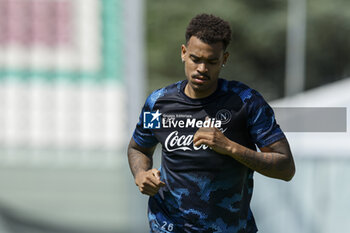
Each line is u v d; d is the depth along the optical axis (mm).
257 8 71750
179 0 72312
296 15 37969
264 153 9773
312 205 19234
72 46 26656
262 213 19359
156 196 10805
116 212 23016
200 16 9523
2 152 26172
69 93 26484
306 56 76000
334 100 22969
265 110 9977
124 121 26438
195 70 9555
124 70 26562
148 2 72812
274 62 74750
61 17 26672
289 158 9938
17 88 26422
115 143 26359
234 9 70312
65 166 25922
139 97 26484
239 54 74438
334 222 19094
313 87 77750
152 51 71750
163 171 10602
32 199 24500
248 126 10070
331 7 71000
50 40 26688
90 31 26656
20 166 25984
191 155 10109
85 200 24297
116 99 26531
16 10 26609
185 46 9984
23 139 26312
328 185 19156
